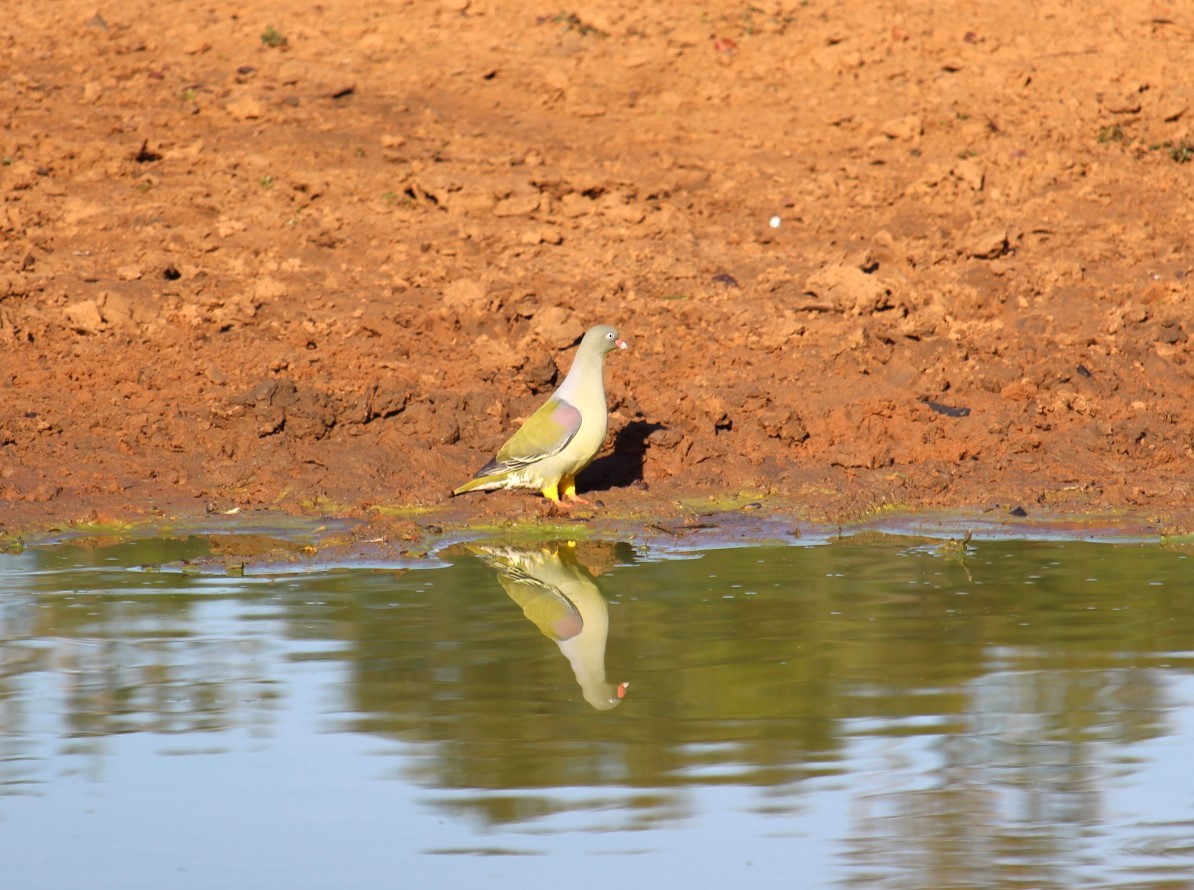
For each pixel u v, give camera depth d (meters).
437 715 15.11
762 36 49.25
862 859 12.26
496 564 20.80
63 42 47.38
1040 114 44.84
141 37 48.28
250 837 12.69
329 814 13.05
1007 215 38.75
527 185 38.84
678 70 47.53
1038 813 12.99
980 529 22.69
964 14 50.41
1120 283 34.28
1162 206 39.34
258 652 16.91
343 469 24.91
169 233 35.59
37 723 14.95
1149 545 21.70
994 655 16.67
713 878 11.98
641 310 32.50
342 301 32.62
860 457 25.53
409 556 21.28
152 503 23.77
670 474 25.39
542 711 15.18
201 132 42.06
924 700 15.41
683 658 16.66
